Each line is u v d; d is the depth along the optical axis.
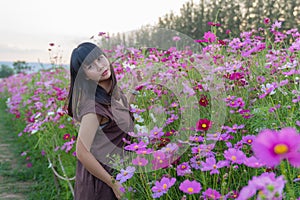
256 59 2.36
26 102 5.52
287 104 1.84
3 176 4.49
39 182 4.15
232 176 1.47
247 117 1.80
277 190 0.71
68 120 3.15
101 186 1.69
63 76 4.80
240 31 4.28
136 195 1.55
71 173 3.09
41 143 3.68
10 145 6.41
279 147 0.74
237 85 2.09
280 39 2.74
